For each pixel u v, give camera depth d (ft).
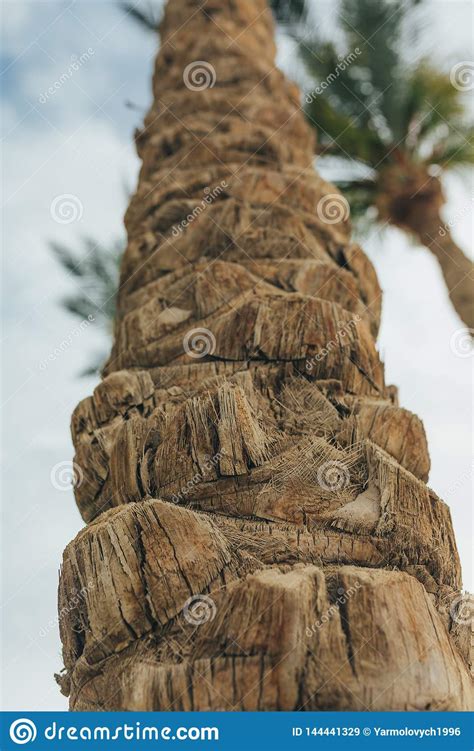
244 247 22.27
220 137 26.16
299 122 29.07
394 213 61.05
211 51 29.89
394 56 57.21
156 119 29.07
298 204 24.56
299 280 21.21
